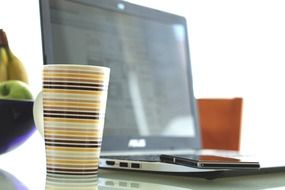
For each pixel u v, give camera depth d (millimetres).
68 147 457
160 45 1099
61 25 804
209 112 1825
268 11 2949
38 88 654
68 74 456
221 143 1785
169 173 558
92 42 880
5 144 645
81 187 431
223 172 521
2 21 2311
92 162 469
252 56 3020
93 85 462
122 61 957
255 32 3004
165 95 1073
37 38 2279
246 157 685
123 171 622
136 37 1020
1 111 611
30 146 932
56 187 426
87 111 460
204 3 3199
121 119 908
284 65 2898
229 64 3117
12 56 722
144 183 511
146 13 1069
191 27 3203
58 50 786
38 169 628
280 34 2908
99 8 916
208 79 3195
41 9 766
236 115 1781
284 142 2875
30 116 647
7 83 658
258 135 2953
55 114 458
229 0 3105
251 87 3021
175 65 1137
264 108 2963
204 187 492
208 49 3197
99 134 475
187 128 1122
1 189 430
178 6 3236
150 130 987
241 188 492
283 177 617
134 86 976
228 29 3119
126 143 900
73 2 844
